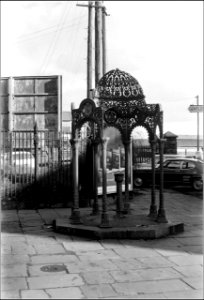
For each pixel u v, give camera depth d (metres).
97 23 19.02
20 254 7.99
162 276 6.67
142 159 20.23
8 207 13.52
